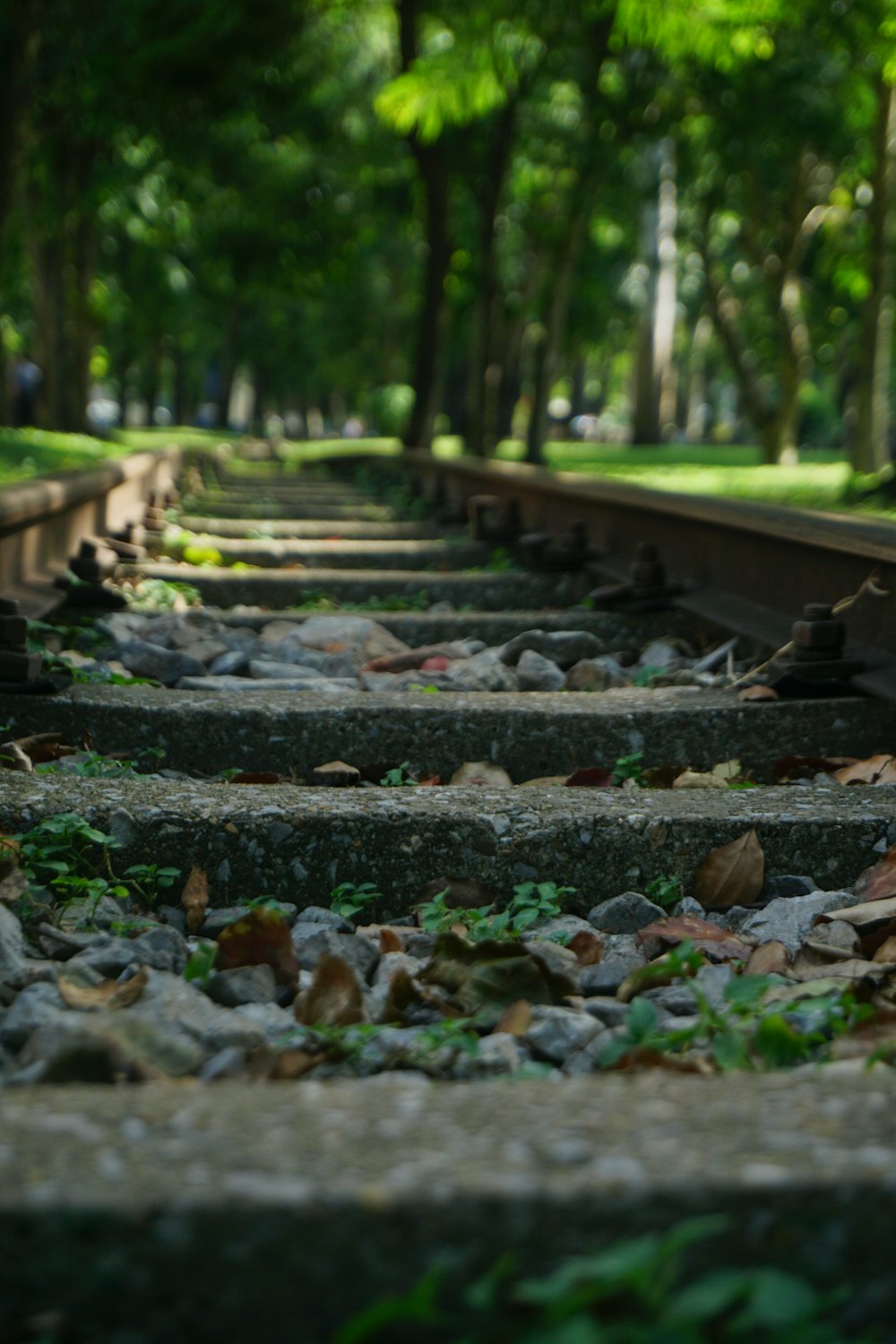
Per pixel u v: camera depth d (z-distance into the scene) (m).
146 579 7.14
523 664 5.30
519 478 9.62
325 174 30.62
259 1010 2.27
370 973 2.60
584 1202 1.20
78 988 2.30
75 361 27.69
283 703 4.07
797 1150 1.27
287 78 21.84
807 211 26.55
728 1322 1.20
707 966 2.53
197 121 21.83
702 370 64.38
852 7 14.50
